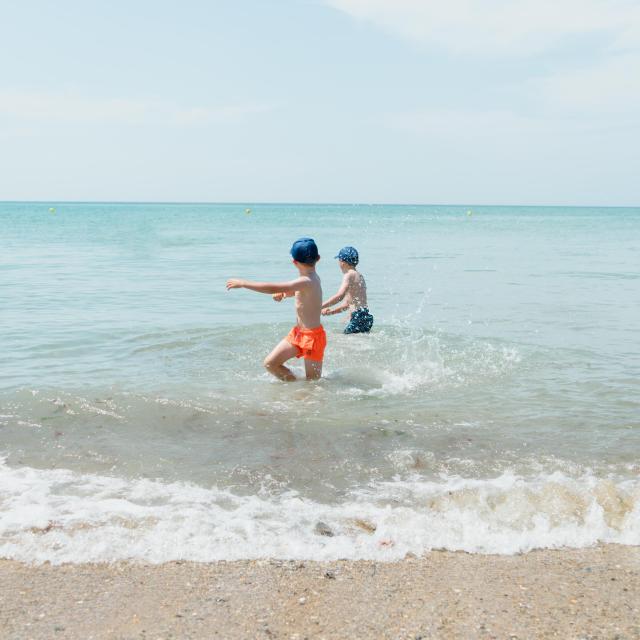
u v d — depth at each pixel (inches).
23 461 169.6
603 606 110.8
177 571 121.0
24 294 491.5
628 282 612.7
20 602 109.9
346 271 356.5
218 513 142.9
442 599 112.8
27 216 3393.2
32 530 134.0
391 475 164.1
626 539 137.0
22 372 257.6
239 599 111.9
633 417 208.2
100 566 122.3
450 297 506.6
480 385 247.1
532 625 104.8
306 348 249.6
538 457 174.9
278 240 1337.4
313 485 158.1
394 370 269.4
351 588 116.2
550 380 254.4
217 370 265.9
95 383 241.1
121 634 101.1
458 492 154.2
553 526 141.4
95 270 684.7
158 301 467.2
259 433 191.0
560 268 754.8
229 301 472.1
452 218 3865.7
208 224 2389.3
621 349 313.0
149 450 177.8
